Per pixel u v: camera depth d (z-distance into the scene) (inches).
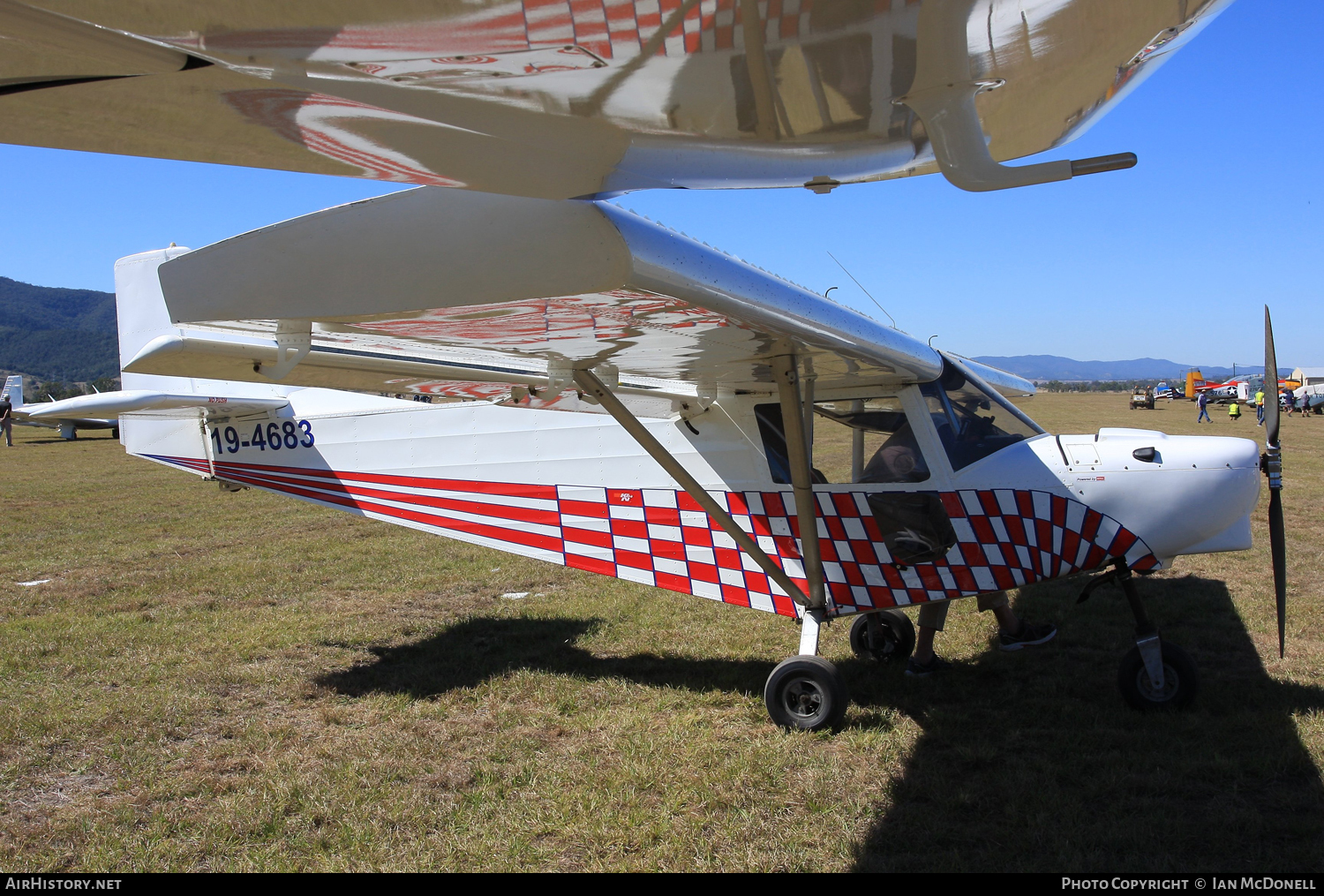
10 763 146.9
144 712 168.7
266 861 114.7
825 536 176.1
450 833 121.6
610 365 137.4
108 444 1139.3
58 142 52.0
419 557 341.4
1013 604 252.4
